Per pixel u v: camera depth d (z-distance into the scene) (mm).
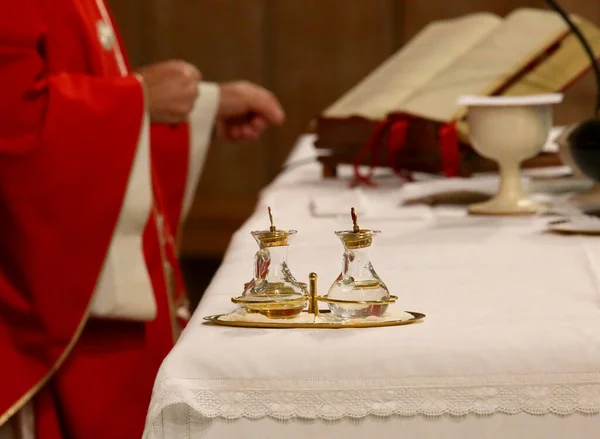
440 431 1530
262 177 6836
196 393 1529
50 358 2180
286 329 1604
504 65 2559
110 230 2191
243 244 2072
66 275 2170
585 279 1797
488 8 6449
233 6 6648
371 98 2914
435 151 2596
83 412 2242
